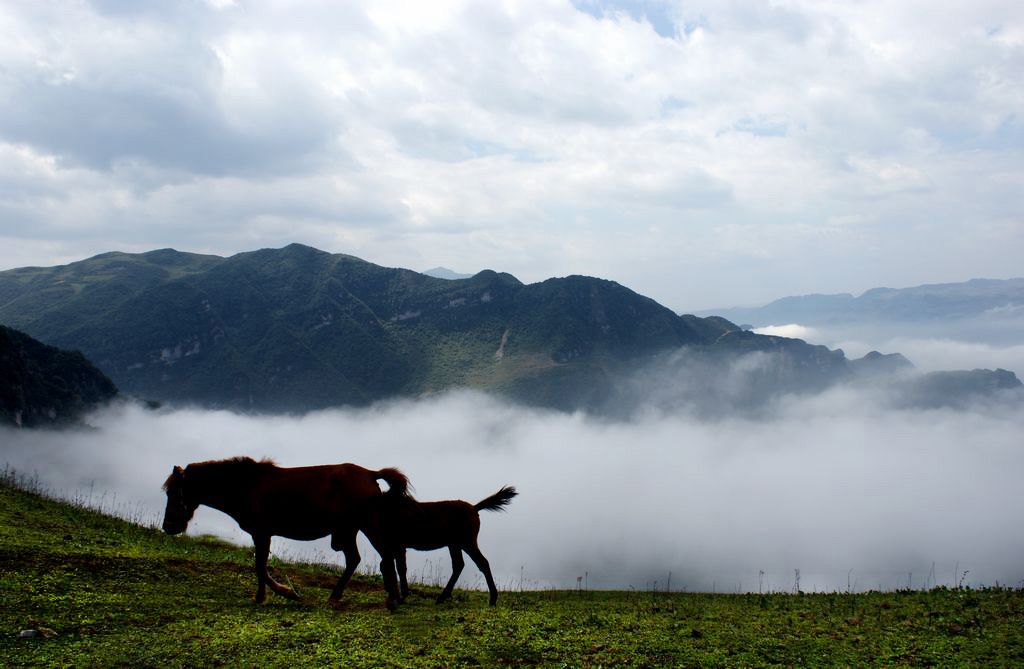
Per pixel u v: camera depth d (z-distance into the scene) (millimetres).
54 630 11188
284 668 9930
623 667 10125
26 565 14195
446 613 14156
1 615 11500
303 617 12844
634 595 20438
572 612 14875
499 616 13523
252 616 12727
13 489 22359
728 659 10484
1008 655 10570
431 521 16422
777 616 14391
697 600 18500
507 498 17188
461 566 16969
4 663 9641
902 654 10688
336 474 14875
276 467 15188
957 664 10133
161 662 10055
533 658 10570
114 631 11430
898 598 16797
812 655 10703
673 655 10648
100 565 15031
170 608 13102
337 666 10016
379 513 15102
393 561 15234
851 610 15227
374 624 12508
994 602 14727
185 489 14906
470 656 10617
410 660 10375
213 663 10094
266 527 14633
